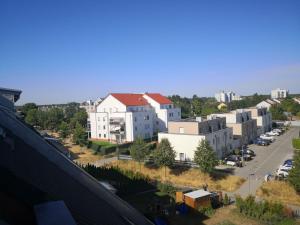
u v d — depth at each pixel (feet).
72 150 163.94
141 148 121.49
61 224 7.14
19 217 7.88
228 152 140.97
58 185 8.80
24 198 8.07
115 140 183.11
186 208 73.77
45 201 8.31
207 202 76.64
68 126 204.23
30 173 8.39
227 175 103.19
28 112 241.14
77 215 8.66
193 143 123.03
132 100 193.57
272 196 84.74
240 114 165.48
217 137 131.13
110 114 186.50
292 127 241.96
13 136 8.96
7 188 7.89
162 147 112.06
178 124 128.16
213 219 70.79
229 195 87.86
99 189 10.35
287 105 321.32
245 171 112.16
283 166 109.40
